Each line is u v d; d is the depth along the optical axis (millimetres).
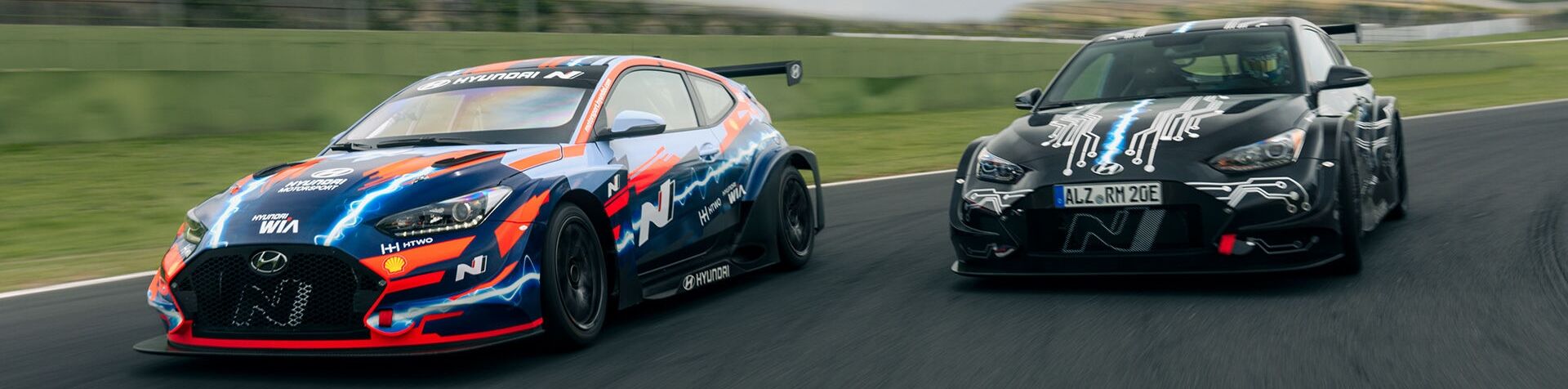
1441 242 5012
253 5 16922
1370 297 3916
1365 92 5391
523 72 4461
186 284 3404
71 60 14023
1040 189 4195
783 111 15688
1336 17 51281
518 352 3660
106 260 6234
